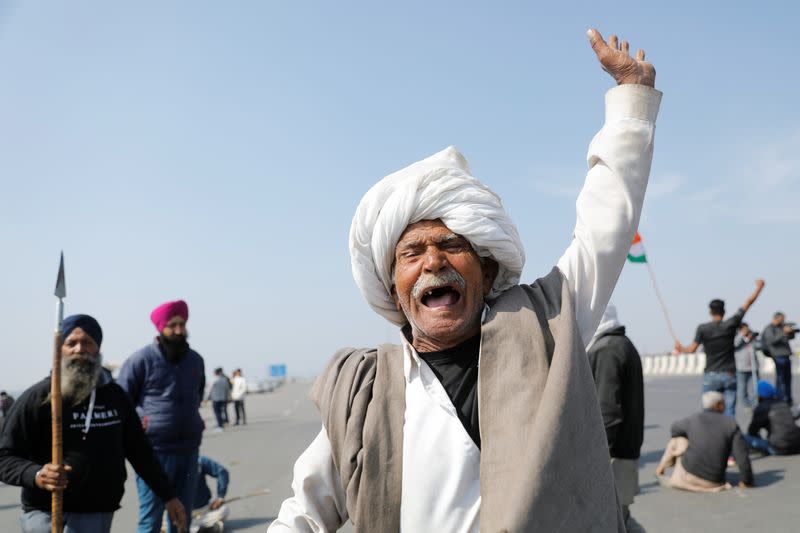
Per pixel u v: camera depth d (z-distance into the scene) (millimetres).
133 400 5215
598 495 1584
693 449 6957
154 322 5312
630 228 1896
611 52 2039
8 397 20172
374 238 1923
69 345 3859
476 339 1879
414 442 1750
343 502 1907
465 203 1867
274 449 12391
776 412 8648
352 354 1995
